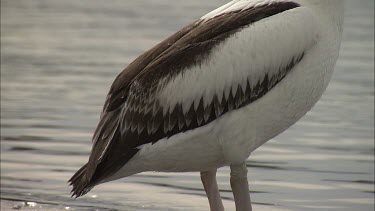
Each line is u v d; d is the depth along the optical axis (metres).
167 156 9.45
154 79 9.32
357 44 27.47
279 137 16.23
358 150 15.18
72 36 30.88
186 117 9.27
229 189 13.07
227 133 9.26
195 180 13.48
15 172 13.72
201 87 9.17
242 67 9.06
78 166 14.09
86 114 18.03
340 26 9.41
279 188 13.01
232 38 9.12
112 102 9.48
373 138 16.02
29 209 11.83
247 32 9.09
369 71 22.80
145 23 34.19
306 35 9.04
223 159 9.56
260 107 9.20
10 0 44.84
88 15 37.75
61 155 14.77
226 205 12.26
